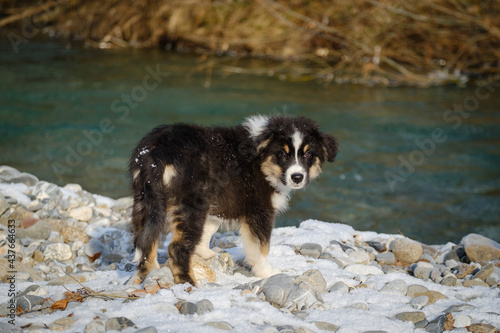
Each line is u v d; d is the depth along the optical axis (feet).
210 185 15.30
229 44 64.85
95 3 69.15
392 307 14.23
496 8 57.47
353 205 28.68
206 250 17.16
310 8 63.87
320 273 15.72
